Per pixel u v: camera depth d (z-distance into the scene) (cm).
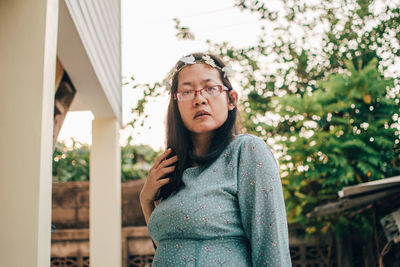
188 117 114
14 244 143
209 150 116
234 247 102
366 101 423
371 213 431
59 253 519
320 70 579
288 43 589
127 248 515
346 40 516
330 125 486
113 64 429
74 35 264
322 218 461
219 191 104
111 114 434
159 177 119
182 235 104
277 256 96
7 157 151
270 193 101
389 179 293
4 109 157
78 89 362
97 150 438
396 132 414
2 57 163
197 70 117
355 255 459
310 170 433
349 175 411
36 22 166
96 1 334
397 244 374
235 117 119
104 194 428
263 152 106
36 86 159
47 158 160
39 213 146
